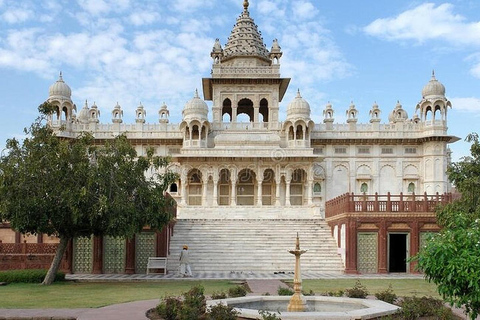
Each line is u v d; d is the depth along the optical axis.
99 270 27.84
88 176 21.23
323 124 52.62
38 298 17.17
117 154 22.61
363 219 29.17
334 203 33.34
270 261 30.39
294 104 50.19
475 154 25.78
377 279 25.42
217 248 31.66
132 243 28.31
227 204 50.12
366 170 52.41
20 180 20.92
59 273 23.36
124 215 21.88
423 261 10.54
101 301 16.42
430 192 50.75
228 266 29.83
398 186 52.03
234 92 53.28
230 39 56.78
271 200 49.94
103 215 21.61
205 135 49.97
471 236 10.45
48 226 22.16
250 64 54.81
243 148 47.91
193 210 42.72
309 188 47.81
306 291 19.19
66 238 22.66
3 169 21.25
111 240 28.28
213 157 47.50
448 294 10.38
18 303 15.88
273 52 53.81
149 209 22.69
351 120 52.44
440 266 10.27
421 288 21.36
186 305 12.62
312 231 34.00
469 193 24.91
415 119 56.19
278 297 15.59
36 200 20.73
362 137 51.97
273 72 52.81
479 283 9.93
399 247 32.41
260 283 22.48
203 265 29.80
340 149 52.66
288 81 53.41
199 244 32.03
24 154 21.91
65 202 20.91
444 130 51.09
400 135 52.09
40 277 22.89
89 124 51.94
